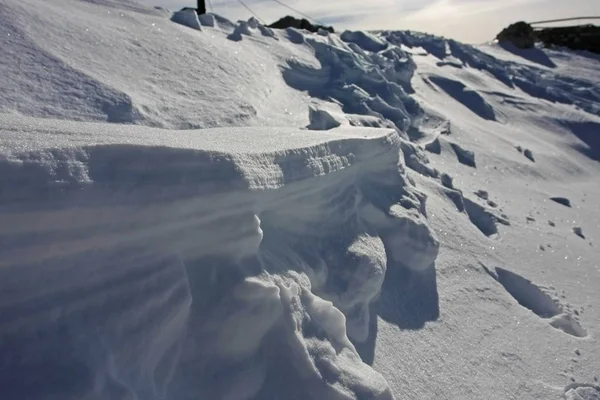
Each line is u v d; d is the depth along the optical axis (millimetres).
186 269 1984
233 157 2121
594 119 11438
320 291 2627
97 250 1675
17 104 3383
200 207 1936
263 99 5367
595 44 17453
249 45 6684
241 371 1938
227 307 1971
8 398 1371
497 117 10461
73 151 1645
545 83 13836
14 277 1504
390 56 9320
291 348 2076
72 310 1591
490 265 4328
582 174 9039
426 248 3584
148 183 1782
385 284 3260
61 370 1468
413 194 4086
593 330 3859
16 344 1467
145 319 1735
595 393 3096
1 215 1446
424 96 9555
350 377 2141
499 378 2980
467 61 13469
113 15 5496
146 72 4688
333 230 2986
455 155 7289
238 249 2117
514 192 6855
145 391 1644
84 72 4086
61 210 1551
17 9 4418
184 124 4109
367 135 3711
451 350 3033
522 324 3643
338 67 7242
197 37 5883
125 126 2539
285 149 2543
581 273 4844
